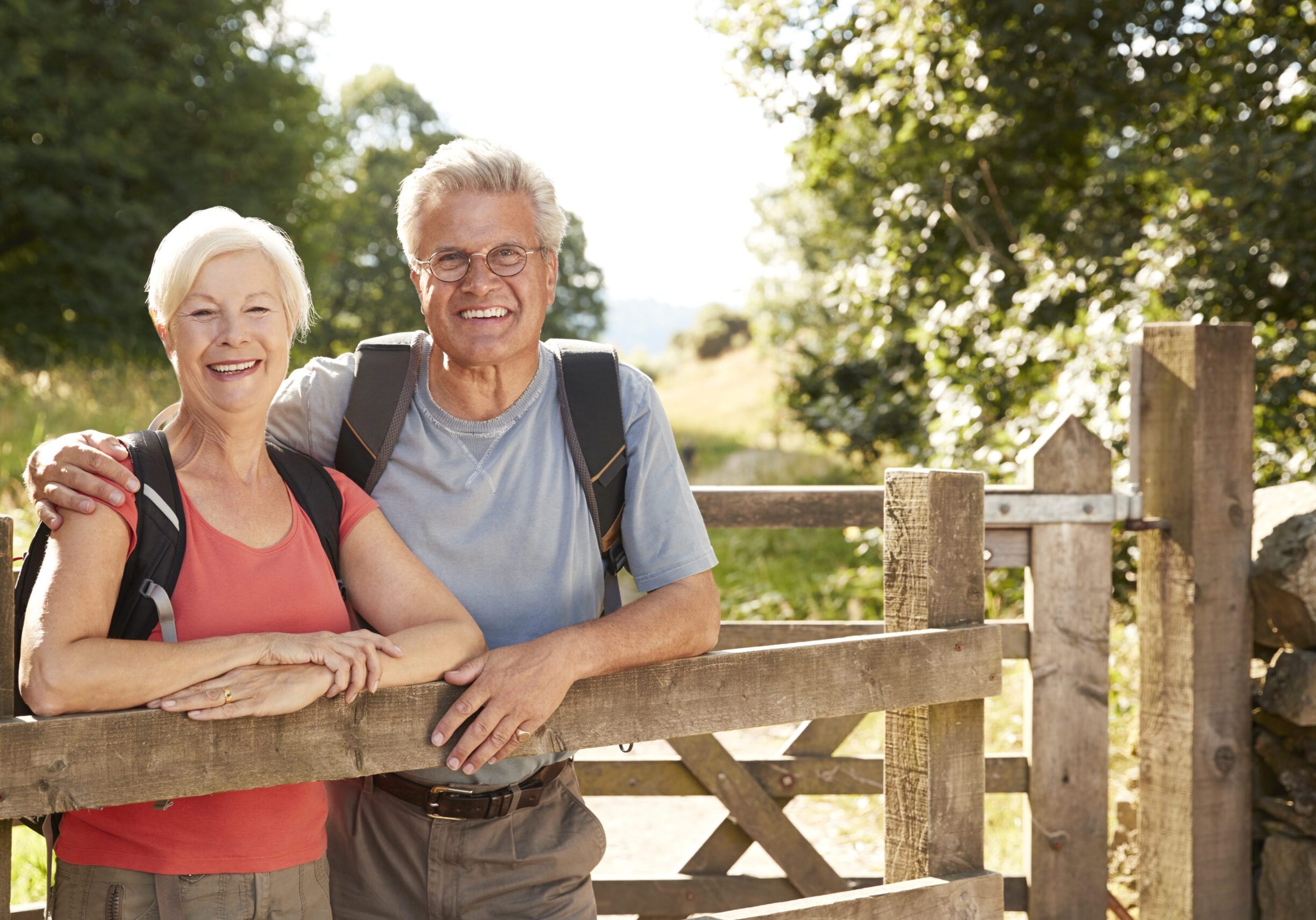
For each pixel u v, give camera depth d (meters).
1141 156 8.59
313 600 1.77
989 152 9.91
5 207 16.03
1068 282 6.57
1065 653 3.05
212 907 1.62
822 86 9.98
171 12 18.02
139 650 1.48
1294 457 4.95
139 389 10.48
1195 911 3.06
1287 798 3.11
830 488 3.16
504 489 2.04
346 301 37.53
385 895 2.11
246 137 18.78
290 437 2.13
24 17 16.22
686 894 3.14
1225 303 7.09
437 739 1.68
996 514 2.98
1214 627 3.07
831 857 4.11
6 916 1.46
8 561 1.45
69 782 1.42
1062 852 3.05
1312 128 8.23
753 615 6.93
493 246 1.97
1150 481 3.13
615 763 3.15
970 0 8.91
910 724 2.15
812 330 18.89
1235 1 8.81
